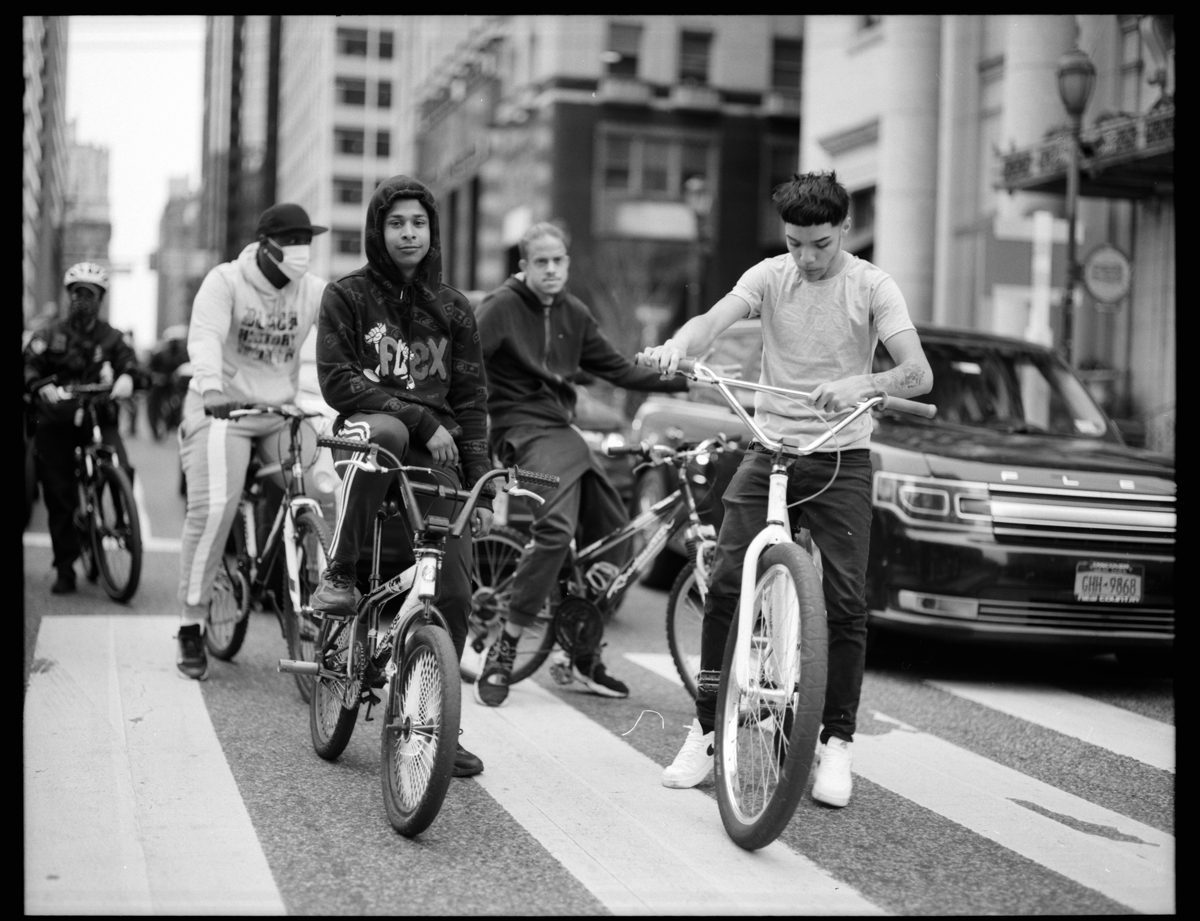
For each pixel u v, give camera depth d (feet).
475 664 20.26
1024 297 46.06
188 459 19.26
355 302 14.48
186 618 19.39
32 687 18.60
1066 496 20.39
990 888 12.21
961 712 19.58
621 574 19.49
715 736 13.97
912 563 20.51
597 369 20.11
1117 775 16.46
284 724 17.21
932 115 58.03
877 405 13.20
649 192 129.39
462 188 162.09
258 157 227.61
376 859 12.38
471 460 14.96
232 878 11.71
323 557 16.69
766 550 13.84
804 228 13.99
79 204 70.28
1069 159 42.78
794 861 12.78
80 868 11.82
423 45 203.62
